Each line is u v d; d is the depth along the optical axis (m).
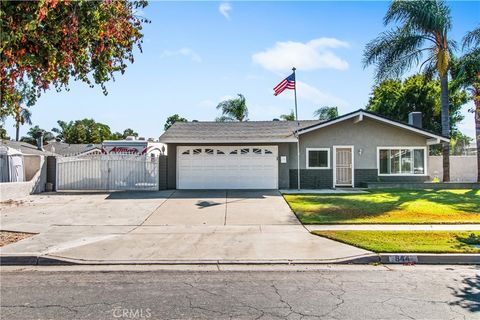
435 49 22.89
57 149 47.97
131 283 6.21
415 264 7.55
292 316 4.80
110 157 19.70
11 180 20.19
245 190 19.66
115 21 8.57
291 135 20.39
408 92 34.47
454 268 7.22
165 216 12.55
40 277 6.60
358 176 21.33
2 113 9.74
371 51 23.14
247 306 5.14
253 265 7.39
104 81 9.86
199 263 7.47
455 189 19.52
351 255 7.76
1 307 5.11
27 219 12.02
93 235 9.76
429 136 21.03
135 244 8.79
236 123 23.83
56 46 8.15
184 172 20.30
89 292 5.75
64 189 19.55
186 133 20.91
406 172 21.48
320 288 5.95
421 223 11.24
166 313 4.89
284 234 9.84
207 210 13.62
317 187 21.02
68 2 7.24
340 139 21.28
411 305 5.20
